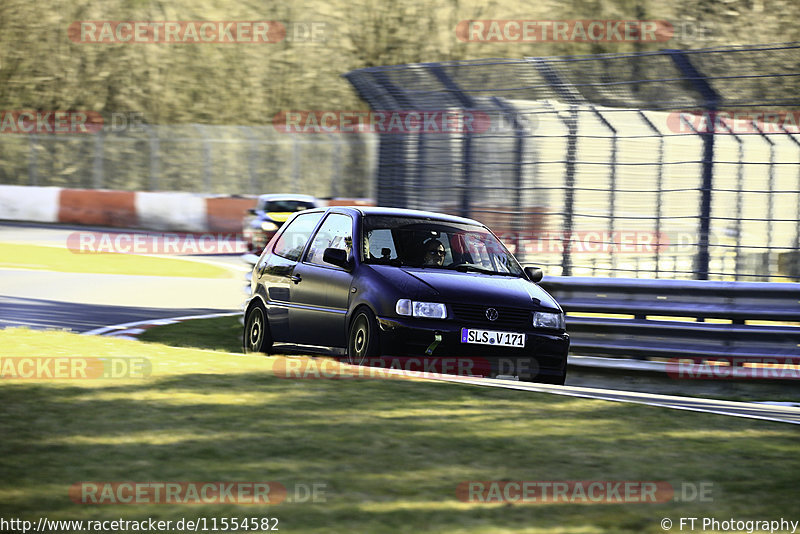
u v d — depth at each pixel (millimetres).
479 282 32688
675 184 44125
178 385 25234
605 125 41531
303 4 170125
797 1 145000
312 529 14742
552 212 42656
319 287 34344
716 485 17578
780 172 49969
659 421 22750
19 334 33812
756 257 49750
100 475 17266
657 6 152625
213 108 164125
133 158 144125
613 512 15859
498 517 15445
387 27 167375
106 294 59156
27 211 124562
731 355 36031
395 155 48656
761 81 37344
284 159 138125
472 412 23156
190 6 170500
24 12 166250
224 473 17562
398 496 16406
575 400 25062
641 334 37281
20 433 19969
